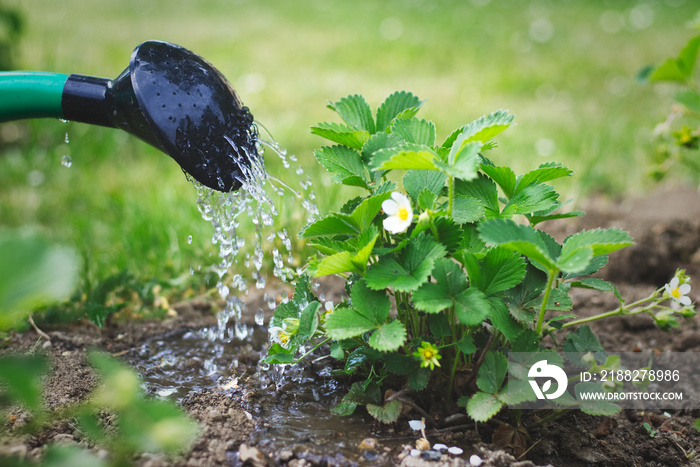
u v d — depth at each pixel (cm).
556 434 69
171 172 128
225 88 70
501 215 66
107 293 85
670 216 102
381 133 68
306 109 166
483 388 63
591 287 67
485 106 169
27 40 163
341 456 64
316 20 283
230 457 63
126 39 221
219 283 85
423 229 64
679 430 72
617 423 72
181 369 75
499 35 257
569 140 141
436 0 334
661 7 311
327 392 71
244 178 69
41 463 60
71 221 110
